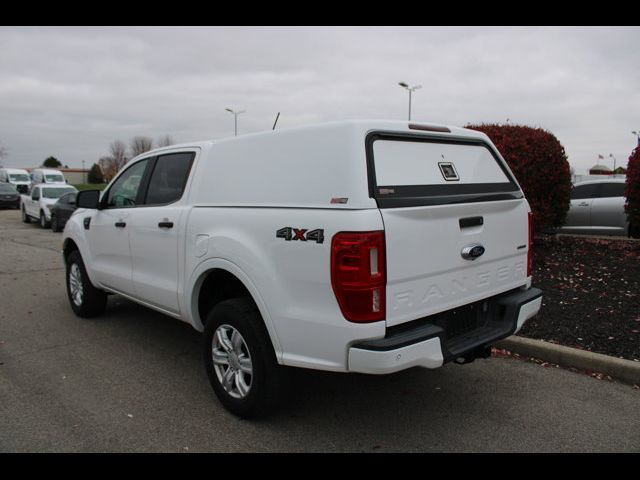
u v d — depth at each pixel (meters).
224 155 3.87
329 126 3.09
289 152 3.30
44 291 7.72
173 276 4.21
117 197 5.21
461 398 3.91
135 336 5.48
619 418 3.58
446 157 3.51
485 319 3.68
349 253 2.79
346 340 2.87
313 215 3.00
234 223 3.53
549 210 8.07
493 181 3.85
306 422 3.55
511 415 3.64
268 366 3.35
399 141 3.21
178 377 4.37
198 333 5.59
